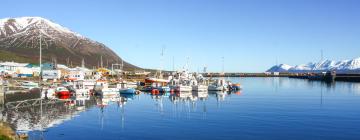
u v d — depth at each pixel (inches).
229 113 2987.2
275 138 2011.6
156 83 6028.5
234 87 6023.6
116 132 2171.5
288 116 2807.6
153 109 3262.8
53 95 4463.6
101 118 2699.3
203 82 6225.4
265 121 2559.1
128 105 3599.9
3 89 3939.5
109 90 4670.3
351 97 4677.7
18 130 2196.1
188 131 2198.6
